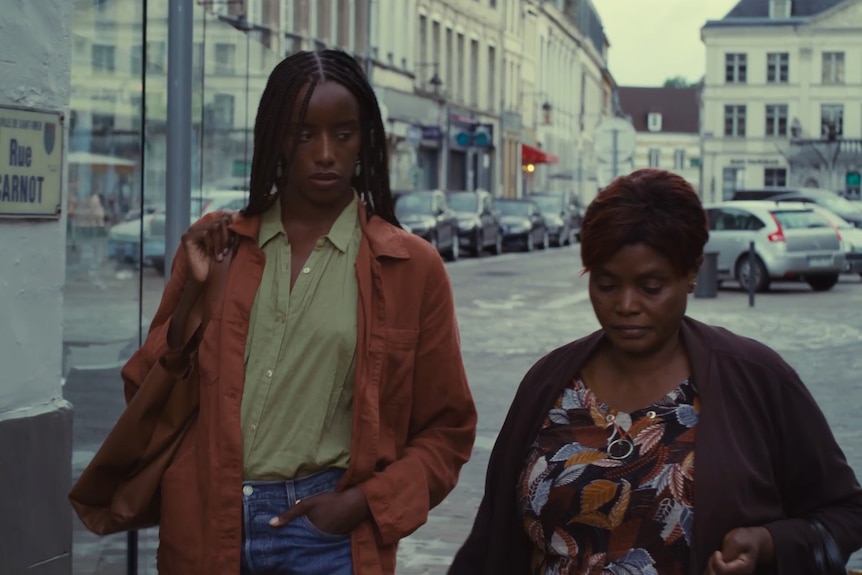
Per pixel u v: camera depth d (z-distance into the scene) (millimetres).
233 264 2918
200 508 2867
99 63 5148
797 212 24109
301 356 2869
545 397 2479
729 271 24266
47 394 3781
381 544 2908
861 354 13875
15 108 3639
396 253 2932
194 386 2914
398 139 44500
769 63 91688
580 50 96562
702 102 96188
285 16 20125
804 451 2424
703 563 2314
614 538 2367
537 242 44562
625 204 2379
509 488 2506
